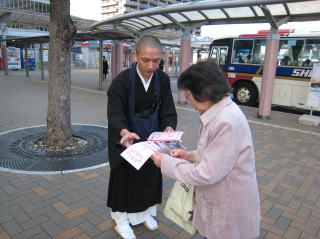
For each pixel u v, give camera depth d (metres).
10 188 3.43
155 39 2.05
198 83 1.42
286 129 6.75
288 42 9.12
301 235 2.75
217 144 1.40
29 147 4.74
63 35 4.46
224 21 8.71
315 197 3.49
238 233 1.53
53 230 2.68
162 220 2.91
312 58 8.72
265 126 6.98
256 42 9.82
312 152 5.15
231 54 10.47
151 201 2.62
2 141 5.02
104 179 3.74
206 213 1.56
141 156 1.68
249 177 1.49
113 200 2.50
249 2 6.66
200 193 1.59
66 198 3.25
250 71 10.06
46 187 3.48
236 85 10.57
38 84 13.86
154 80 2.34
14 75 18.86
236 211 1.50
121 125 2.17
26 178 3.69
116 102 2.24
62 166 4.07
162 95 2.46
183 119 7.38
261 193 3.55
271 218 3.01
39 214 2.93
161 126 2.47
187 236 2.68
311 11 7.03
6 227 2.70
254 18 8.18
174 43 21.75
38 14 15.27
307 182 3.90
